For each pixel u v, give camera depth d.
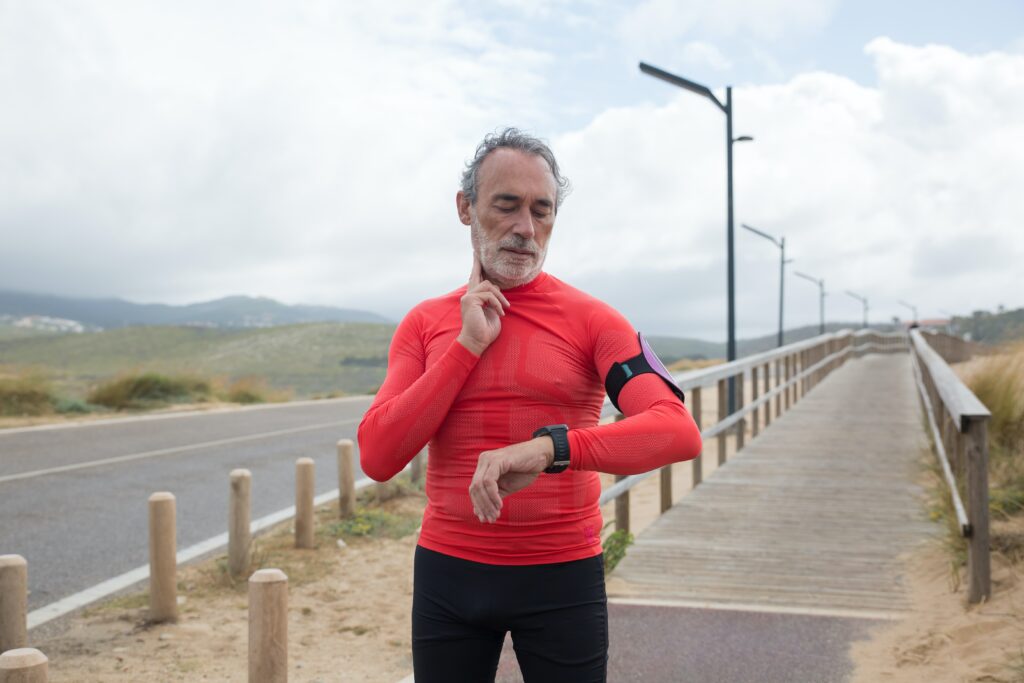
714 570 5.70
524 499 1.97
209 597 5.69
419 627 2.08
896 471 9.02
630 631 4.50
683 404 2.00
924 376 11.68
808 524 6.90
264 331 135.25
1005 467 6.88
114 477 9.84
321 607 5.51
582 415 2.04
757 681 3.84
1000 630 4.19
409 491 9.07
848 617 4.70
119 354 123.44
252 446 12.73
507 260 2.01
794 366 16.42
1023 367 8.19
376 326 140.00
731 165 16.83
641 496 10.45
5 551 6.72
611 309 2.09
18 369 17.83
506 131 2.07
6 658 2.37
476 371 2.00
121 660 4.51
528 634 2.00
